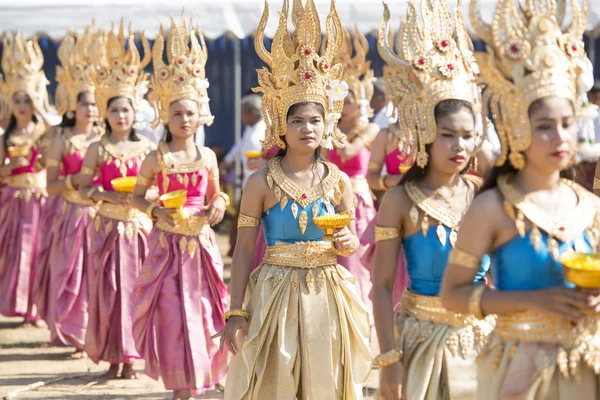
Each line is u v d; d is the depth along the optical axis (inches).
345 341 351.3
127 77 530.3
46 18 889.5
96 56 571.5
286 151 366.6
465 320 292.8
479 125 354.6
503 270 239.8
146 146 541.0
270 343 346.3
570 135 231.3
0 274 684.1
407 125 304.8
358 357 357.1
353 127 574.9
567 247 234.1
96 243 529.3
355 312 358.9
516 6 243.4
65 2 892.0
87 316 577.3
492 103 241.1
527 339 235.1
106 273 525.3
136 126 535.5
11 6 887.7
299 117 355.3
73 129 601.6
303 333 346.0
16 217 686.5
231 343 344.5
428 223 296.5
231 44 1135.0
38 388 505.7
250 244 357.1
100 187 548.7
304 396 345.7
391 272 298.2
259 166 718.5
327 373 344.5
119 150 531.8
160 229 462.6
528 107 231.9
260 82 368.2
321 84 361.1
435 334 292.2
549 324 233.3
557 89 231.1
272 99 364.5
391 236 298.2
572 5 242.1
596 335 234.4
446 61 302.0
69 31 701.3
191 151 470.9
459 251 241.3
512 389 233.3
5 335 657.6
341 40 370.9
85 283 578.9
